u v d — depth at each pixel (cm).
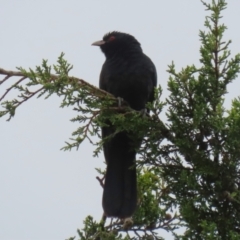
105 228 1020
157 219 1039
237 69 927
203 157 931
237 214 920
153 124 962
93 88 972
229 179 922
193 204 923
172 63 939
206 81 928
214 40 934
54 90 907
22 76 921
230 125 896
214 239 809
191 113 944
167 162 972
